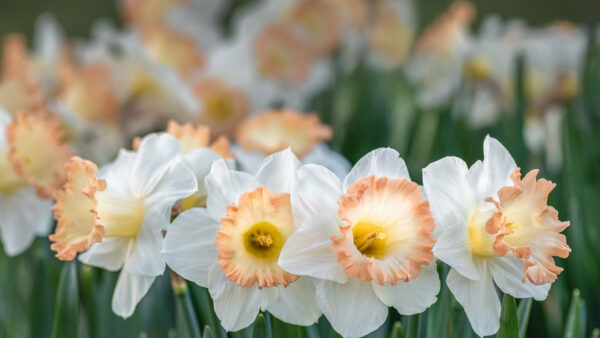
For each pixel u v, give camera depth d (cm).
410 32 218
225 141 97
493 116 165
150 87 156
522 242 89
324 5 193
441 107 166
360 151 167
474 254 89
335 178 89
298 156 118
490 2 371
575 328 98
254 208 88
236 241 88
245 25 195
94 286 101
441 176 89
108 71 153
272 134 118
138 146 95
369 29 214
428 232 88
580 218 113
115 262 92
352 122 176
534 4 374
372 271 87
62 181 107
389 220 89
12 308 112
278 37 181
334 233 88
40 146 107
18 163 104
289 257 88
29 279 115
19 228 108
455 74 167
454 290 89
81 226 92
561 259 112
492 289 89
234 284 89
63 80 162
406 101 219
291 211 88
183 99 157
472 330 94
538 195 89
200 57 178
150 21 192
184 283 93
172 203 90
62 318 97
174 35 179
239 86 175
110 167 94
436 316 92
